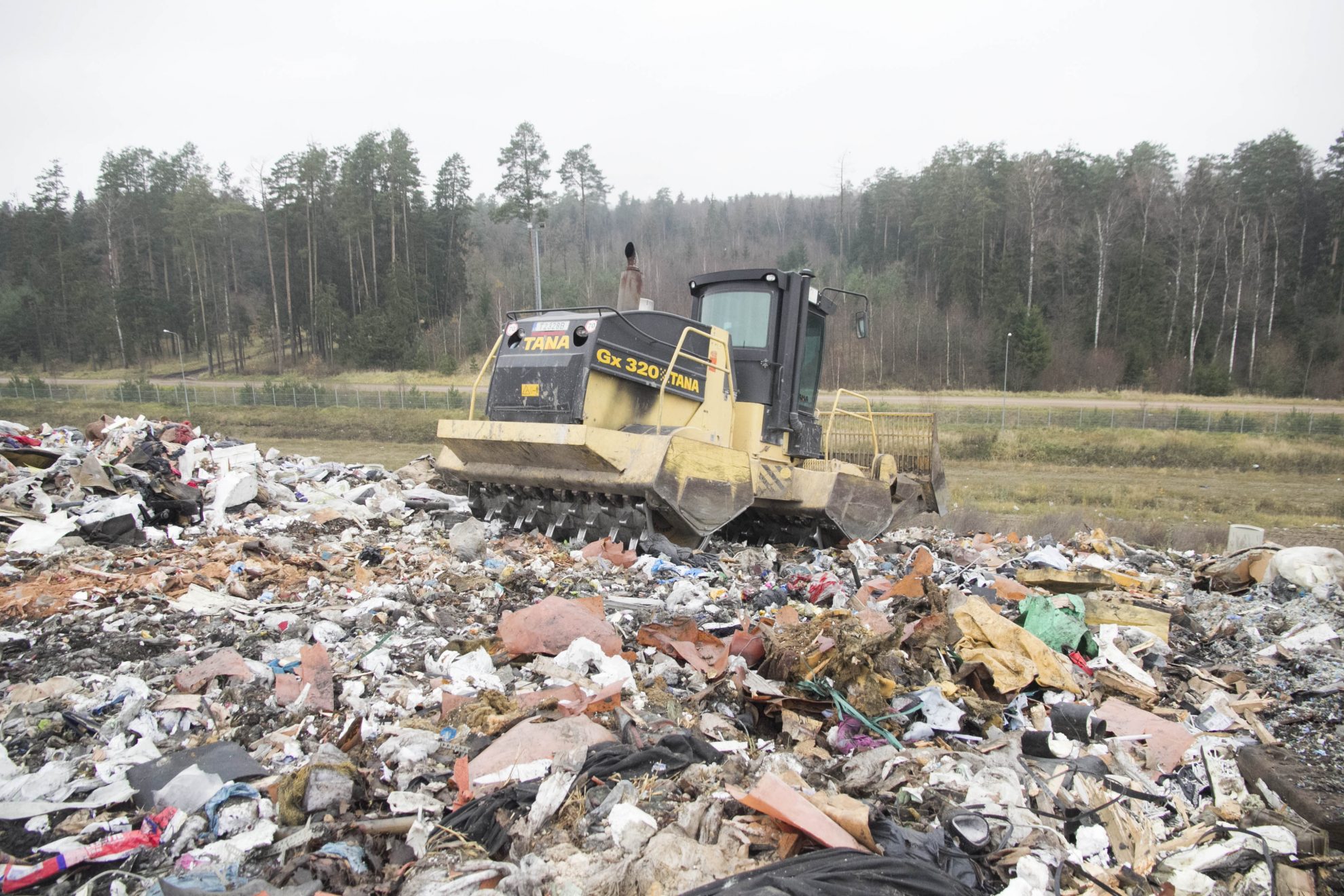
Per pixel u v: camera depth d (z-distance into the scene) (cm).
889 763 437
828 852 329
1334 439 3259
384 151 6081
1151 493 2470
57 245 6925
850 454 1254
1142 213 5784
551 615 548
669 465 775
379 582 691
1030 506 2275
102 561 691
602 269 6375
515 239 7862
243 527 843
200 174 6875
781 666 527
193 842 335
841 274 6334
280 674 484
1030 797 428
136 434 1078
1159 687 596
